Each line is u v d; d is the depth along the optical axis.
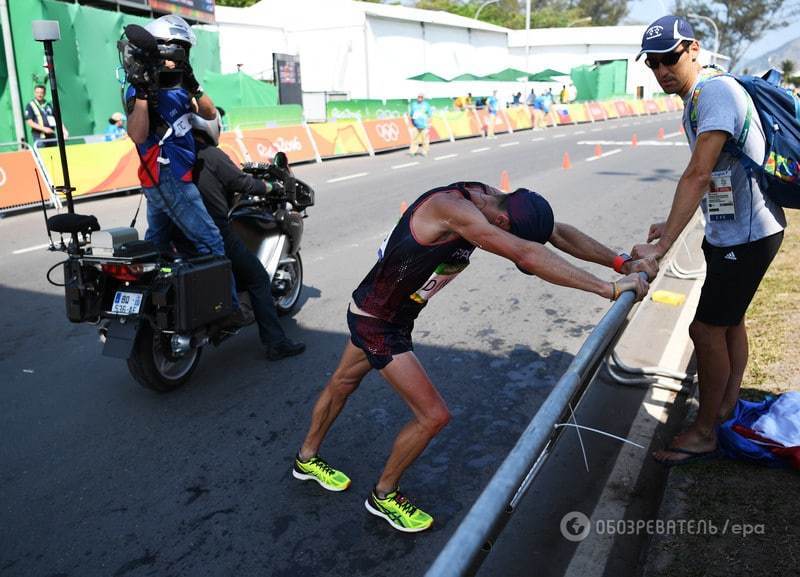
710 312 3.05
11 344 5.16
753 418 3.35
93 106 15.28
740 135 2.79
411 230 2.58
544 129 28.45
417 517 2.97
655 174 13.77
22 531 3.02
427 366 4.64
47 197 10.65
